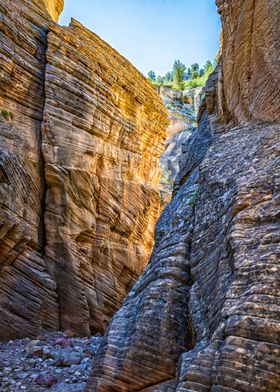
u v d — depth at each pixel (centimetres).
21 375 873
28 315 1384
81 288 1593
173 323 553
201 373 407
